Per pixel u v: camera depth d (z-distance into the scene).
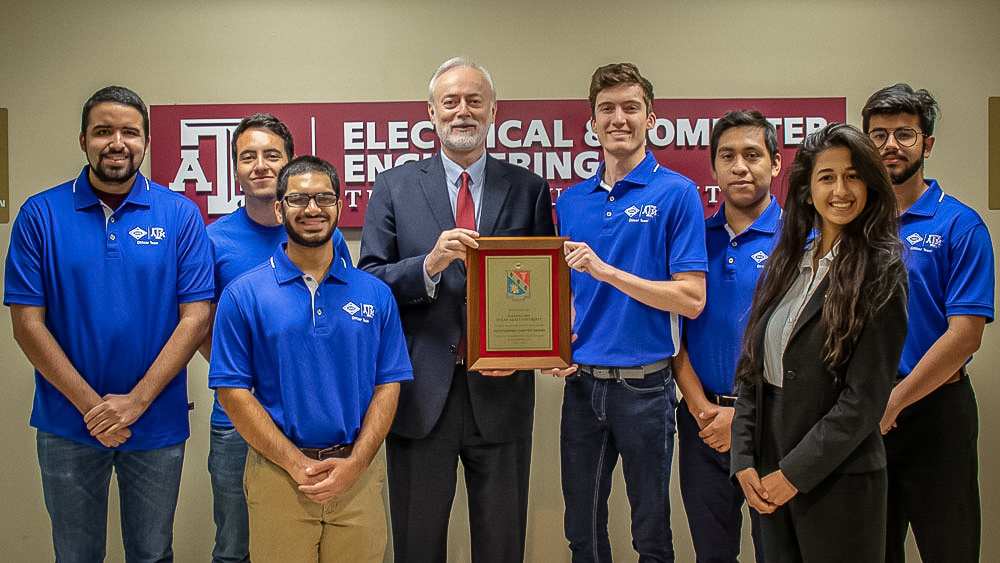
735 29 3.01
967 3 3.01
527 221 2.42
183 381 2.41
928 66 3.02
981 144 3.02
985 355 3.02
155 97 2.99
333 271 2.19
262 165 2.55
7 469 2.99
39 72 2.97
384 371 2.23
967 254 2.28
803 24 3.02
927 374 2.21
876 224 1.74
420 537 2.35
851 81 3.02
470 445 2.35
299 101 3.00
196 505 3.01
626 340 2.38
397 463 2.38
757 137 2.44
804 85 3.02
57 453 2.28
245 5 2.99
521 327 2.28
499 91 3.00
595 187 2.51
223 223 2.64
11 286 2.24
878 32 3.02
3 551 3.00
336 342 2.15
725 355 2.42
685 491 2.51
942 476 2.27
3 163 2.97
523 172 2.50
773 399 1.87
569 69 3.01
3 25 2.96
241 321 2.12
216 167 2.98
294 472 2.05
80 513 2.30
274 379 2.12
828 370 1.75
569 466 2.52
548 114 2.99
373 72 3.00
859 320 1.69
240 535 2.54
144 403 2.25
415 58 3.00
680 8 3.01
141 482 2.33
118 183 2.30
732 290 2.44
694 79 3.02
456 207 2.43
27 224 2.27
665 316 2.39
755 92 3.02
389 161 2.99
